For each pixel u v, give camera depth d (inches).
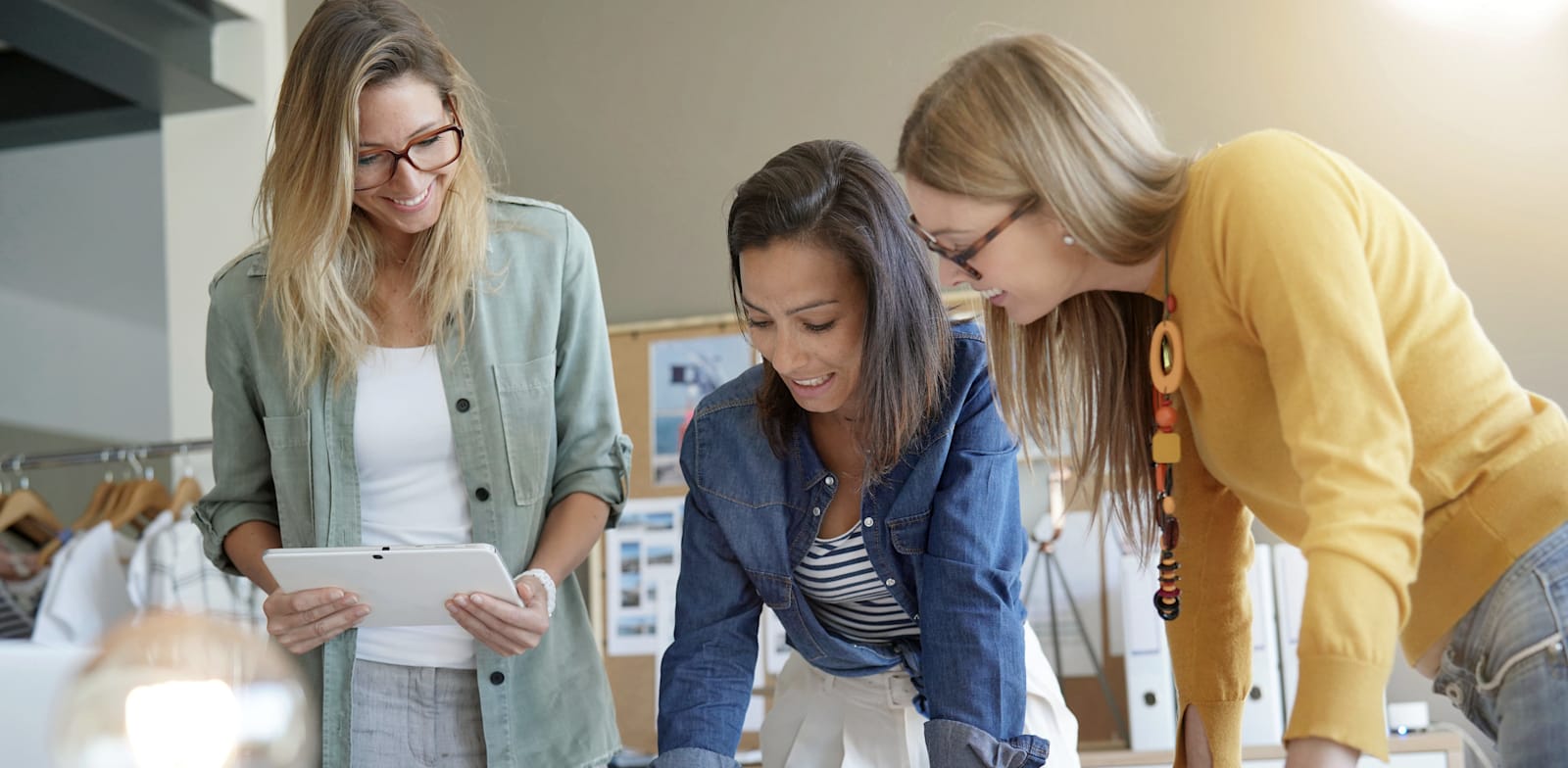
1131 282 53.4
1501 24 122.3
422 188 70.4
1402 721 114.1
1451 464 47.3
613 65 146.6
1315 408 43.5
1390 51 125.0
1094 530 124.9
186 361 151.9
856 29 139.6
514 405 75.2
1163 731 116.4
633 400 140.9
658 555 138.4
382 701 72.7
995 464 65.7
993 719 63.2
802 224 59.9
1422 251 47.8
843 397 63.7
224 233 152.0
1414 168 123.5
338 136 68.1
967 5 136.3
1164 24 130.8
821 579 68.9
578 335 78.3
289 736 69.8
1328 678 41.0
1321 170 46.9
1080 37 132.7
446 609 68.2
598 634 138.3
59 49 139.8
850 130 138.9
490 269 75.9
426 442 74.0
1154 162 49.8
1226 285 47.3
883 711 69.0
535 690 74.4
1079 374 60.8
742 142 142.1
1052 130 48.5
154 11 144.9
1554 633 45.2
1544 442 47.3
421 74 70.1
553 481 78.2
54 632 124.6
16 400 295.1
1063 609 124.8
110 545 129.5
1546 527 46.4
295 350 73.0
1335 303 43.9
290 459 75.0
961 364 66.3
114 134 176.1
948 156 49.7
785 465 67.9
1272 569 115.1
